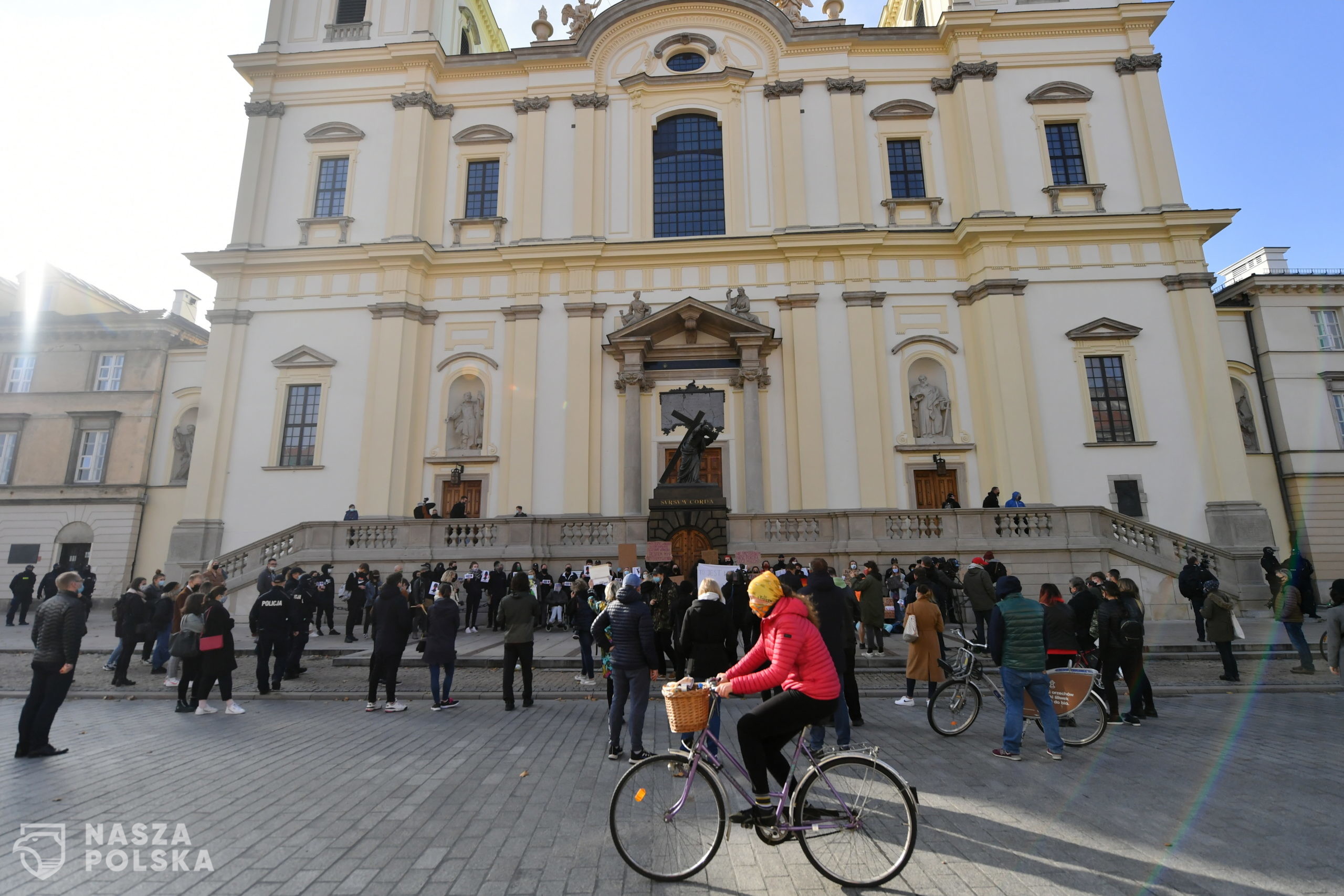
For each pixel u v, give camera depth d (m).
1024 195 25.33
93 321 28.86
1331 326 27.38
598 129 27.12
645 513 23.95
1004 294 23.97
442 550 20.69
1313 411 26.55
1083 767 6.78
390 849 4.85
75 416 28.14
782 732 4.64
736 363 24.72
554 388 24.83
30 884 4.29
